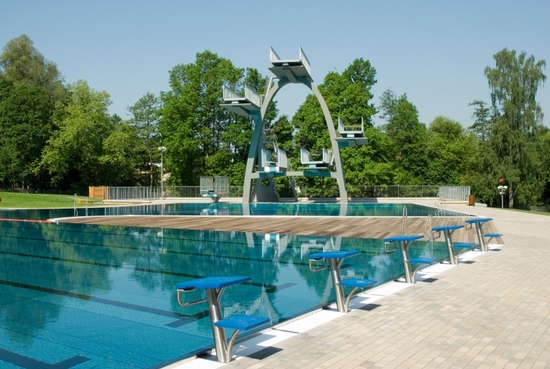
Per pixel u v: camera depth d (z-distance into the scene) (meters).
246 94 34.75
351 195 51.44
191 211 32.44
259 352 4.92
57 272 10.87
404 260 8.61
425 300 7.23
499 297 7.41
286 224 22.00
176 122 52.59
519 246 13.69
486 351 4.90
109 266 11.66
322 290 8.79
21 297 8.41
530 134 52.69
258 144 39.44
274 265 11.75
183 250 14.36
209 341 5.88
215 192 45.41
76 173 59.84
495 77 53.19
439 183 64.75
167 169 58.16
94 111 54.91
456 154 73.81
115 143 54.25
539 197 57.25
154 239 17.05
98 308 7.61
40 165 53.34
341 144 39.16
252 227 20.78
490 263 10.67
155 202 45.00
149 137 64.31
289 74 35.44
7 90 56.88
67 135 51.38
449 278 8.98
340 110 50.53
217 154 55.25
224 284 4.73
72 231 19.67
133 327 6.53
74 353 5.47
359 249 14.13
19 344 5.80
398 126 67.25
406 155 65.94
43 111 55.97
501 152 52.50
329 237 17.17
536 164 51.75
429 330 5.66
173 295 8.57
